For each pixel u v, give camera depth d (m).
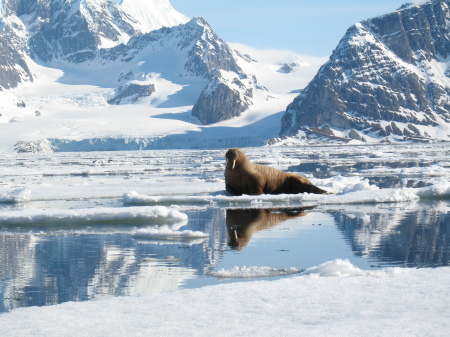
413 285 16.28
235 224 33.62
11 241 28.48
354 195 46.00
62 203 48.38
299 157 170.25
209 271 21.08
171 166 130.25
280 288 16.41
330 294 15.60
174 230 31.64
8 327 13.36
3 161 197.00
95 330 13.01
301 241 27.42
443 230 30.23
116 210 36.03
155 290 18.38
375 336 11.87
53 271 21.52
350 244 26.38
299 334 12.17
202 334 12.48
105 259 23.67
